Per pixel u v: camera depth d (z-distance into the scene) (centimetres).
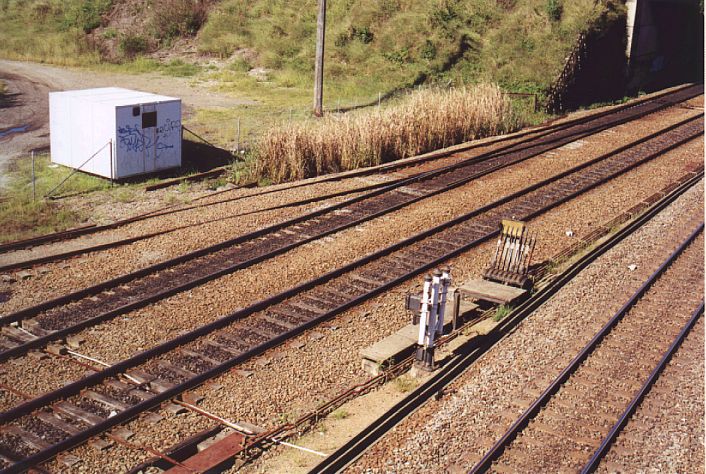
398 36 4306
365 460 945
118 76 4050
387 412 1029
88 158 2280
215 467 918
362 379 1162
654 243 1856
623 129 3247
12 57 4297
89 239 1720
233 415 1040
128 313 1332
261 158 2339
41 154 2514
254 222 1859
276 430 987
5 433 959
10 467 877
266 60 4269
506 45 4206
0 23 4803
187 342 1230
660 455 990
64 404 1034
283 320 1334
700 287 1595
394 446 978
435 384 1125
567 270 1620
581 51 3978
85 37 4625
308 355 1221
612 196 2248
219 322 1288
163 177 2330
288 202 2025
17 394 1058
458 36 4269
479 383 1146
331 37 4356
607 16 4119
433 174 2377
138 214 1927
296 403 1082
